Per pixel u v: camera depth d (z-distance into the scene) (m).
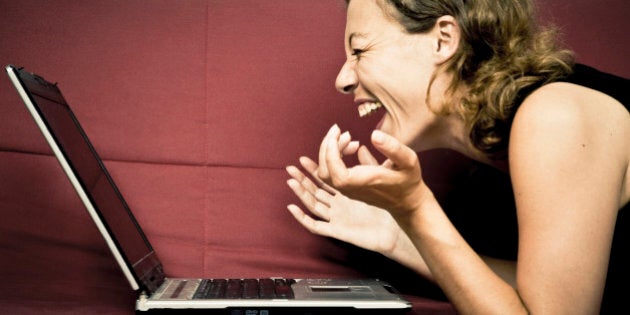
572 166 0.57
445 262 0.60
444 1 0.72
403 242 0.92
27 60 1.01
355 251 1.04
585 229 0.56
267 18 1.08
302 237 1.05
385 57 0.75
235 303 0.65
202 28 1.06
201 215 1.04
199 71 1.06
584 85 0.67
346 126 1.09
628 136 0.61
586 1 1.16
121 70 1.04
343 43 1.10
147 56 1.05
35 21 1.02
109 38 1.04
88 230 0.99
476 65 0.73
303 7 1.09
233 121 1.06
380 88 0.77
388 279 1.02
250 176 1.06
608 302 0.67
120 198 0.89
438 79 0.73
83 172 0.71
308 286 0.80
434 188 1.08
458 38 0.72
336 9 1.10
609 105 0.63
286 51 1.08
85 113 1.02
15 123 1.00
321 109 1.09
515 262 0.90
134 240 0.81
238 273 1.01
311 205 0.94
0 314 0.73
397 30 0.74
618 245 0.65
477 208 1.03
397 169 0.56
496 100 0.68
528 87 0.68
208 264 1.01
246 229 1.04
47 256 0.97
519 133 0.61
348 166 1.08
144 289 0.66
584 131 0.58
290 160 1.07
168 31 1.05
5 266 0.95
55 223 0.99
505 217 1.00
